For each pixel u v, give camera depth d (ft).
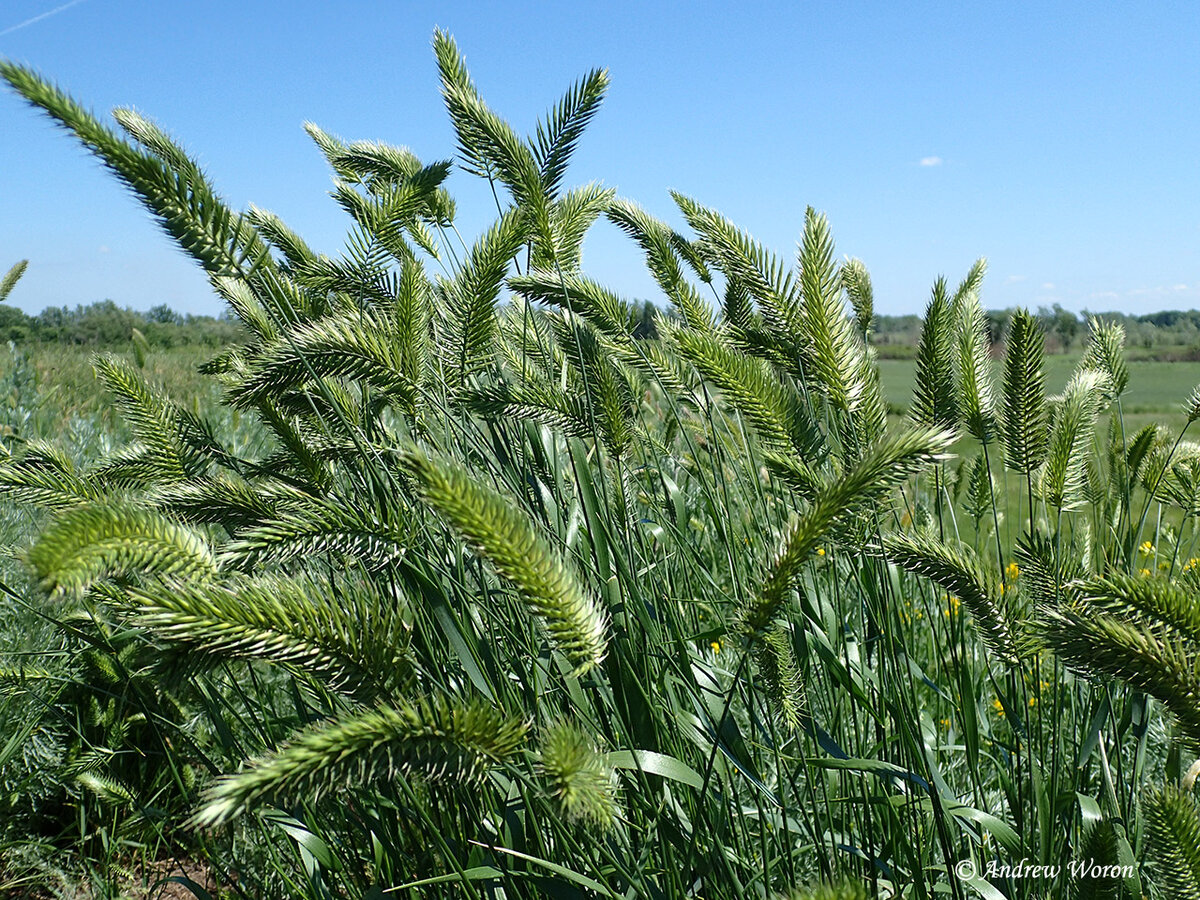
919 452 4.84
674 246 10.86
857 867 7.50
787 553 5.09
